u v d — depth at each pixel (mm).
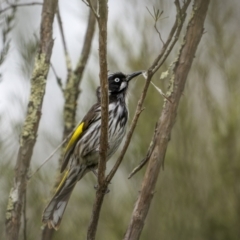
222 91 12992
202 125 12828
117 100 10102
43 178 10656
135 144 12062
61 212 9328
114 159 12430
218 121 12594
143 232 12508
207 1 7305
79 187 12750
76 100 10258
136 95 12273
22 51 9453
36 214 10398
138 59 12180
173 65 7332
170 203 12672
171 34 6770
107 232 12414
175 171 12672
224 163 12703
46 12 8477
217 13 12828
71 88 10195
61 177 10188
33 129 8320
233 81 12742
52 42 8508
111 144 9953
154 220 12617
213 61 12898
